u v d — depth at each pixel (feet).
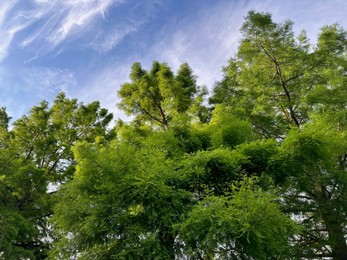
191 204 27.04
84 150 27.89
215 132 33.27
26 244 47.26
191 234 23.32
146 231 25.09
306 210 36.14
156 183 24.41
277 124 46.44
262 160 29.63
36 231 44.24
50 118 62.69
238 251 23.59
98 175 26.58
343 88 41.98
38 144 54.39
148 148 30.30
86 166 26.76
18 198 49.01
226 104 49.37
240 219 20.34
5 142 56.95
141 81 54.85
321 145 29.09
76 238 26.58
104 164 26.43
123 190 25.36
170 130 34.86
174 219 25.21
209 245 22.20
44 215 49.65
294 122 46.16
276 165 29.48
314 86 44.34
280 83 46.88
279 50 46.32
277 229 22.65
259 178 28.55
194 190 28.71
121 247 25.09
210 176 28.66
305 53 46.01
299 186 34.73
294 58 46.26
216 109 39.06
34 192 47.09
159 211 24.97
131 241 24.50
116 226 25.44
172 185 27.61
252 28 46.65
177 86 53.93
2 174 45.29
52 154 57.82
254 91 46.21
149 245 23.81
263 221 20.67
